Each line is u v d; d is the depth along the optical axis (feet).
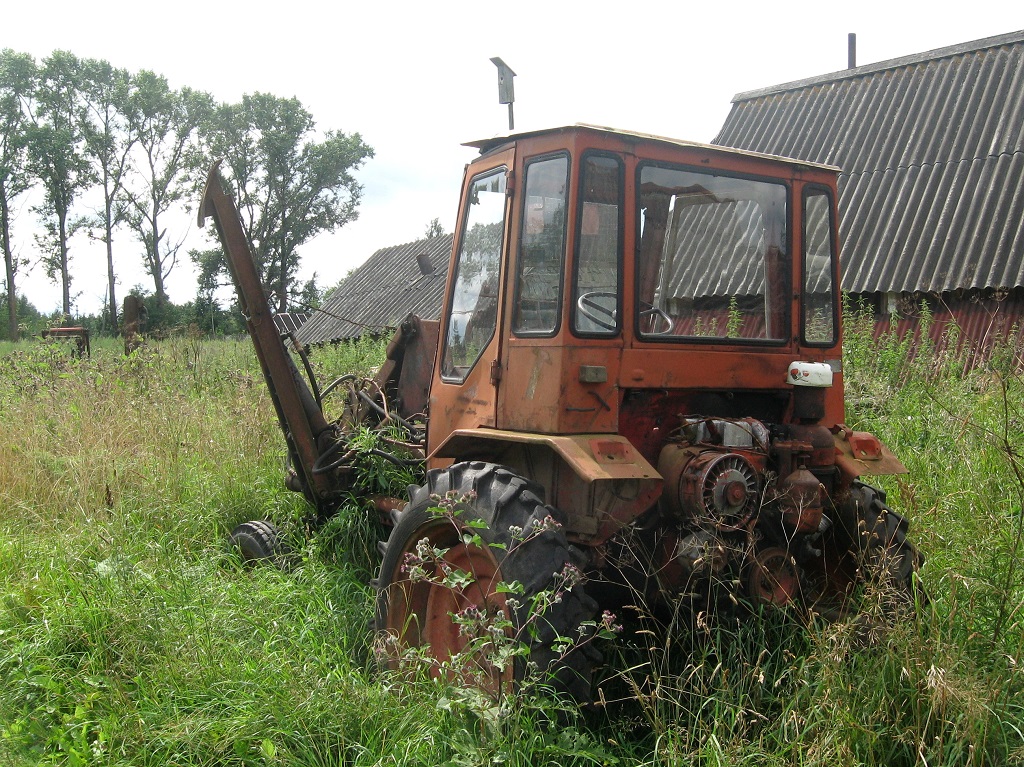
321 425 17.15
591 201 10.93
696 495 10.54
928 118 41.78
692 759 9.11
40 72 139.95
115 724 10.16
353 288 89.15
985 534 13.42
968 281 33.32
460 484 10.99
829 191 13.17
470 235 13.17
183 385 29.25
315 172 136.46
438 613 11.88
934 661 9.66
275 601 14.15
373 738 9.91
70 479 19.85
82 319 127.44
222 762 9.78
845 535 12.78
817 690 9.81
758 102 51.03
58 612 12.95
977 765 8.80
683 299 12.10
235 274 15.88
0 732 10.04
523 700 9.36
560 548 9.96
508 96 13.73
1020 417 17.85
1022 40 42.70
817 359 12.96
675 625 11.51
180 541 17.67
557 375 10.71
